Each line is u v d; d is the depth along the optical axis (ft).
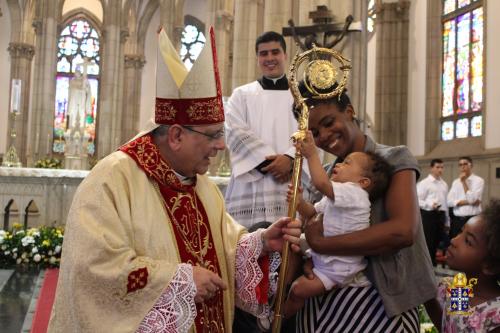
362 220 7.65
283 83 15.14
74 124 48.26
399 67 61.72
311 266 8.23
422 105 58.80
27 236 31.37
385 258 7.64
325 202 8.36
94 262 6.63
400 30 61.87
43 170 37.68
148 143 7.72
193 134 7.49
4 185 37.68
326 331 7.86
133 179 7.41
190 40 104.68
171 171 7.68
